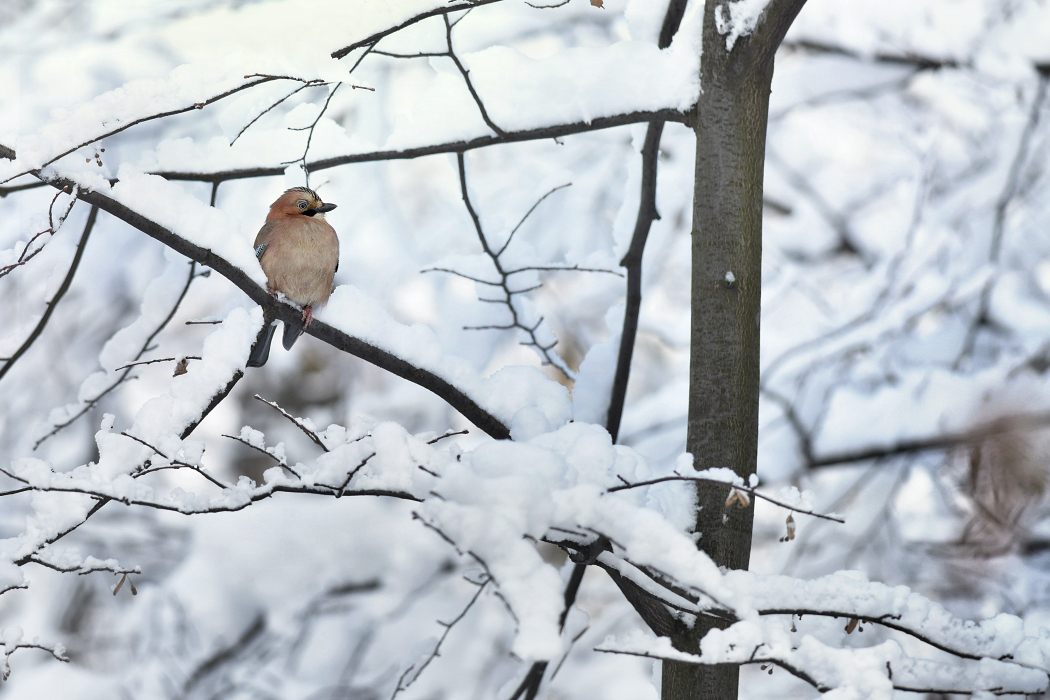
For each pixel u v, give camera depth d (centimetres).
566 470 453
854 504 1088
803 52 1253
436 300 1201
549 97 646
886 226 1278
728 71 602
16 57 1132
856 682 441
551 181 766
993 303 1119
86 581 1158
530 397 623
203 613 1135
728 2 595
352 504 1184
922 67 1208
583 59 639
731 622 507
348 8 605
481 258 788
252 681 1100
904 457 1062
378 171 1259
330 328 589
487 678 1081
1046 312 1095
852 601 491
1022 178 1204
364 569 1163
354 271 1223
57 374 1251
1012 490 897
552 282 1269
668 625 580
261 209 1186
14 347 735
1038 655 491
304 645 1145
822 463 998
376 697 1088
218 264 559
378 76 1148
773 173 1326
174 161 691
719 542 575
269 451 513
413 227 1270
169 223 546
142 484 504
